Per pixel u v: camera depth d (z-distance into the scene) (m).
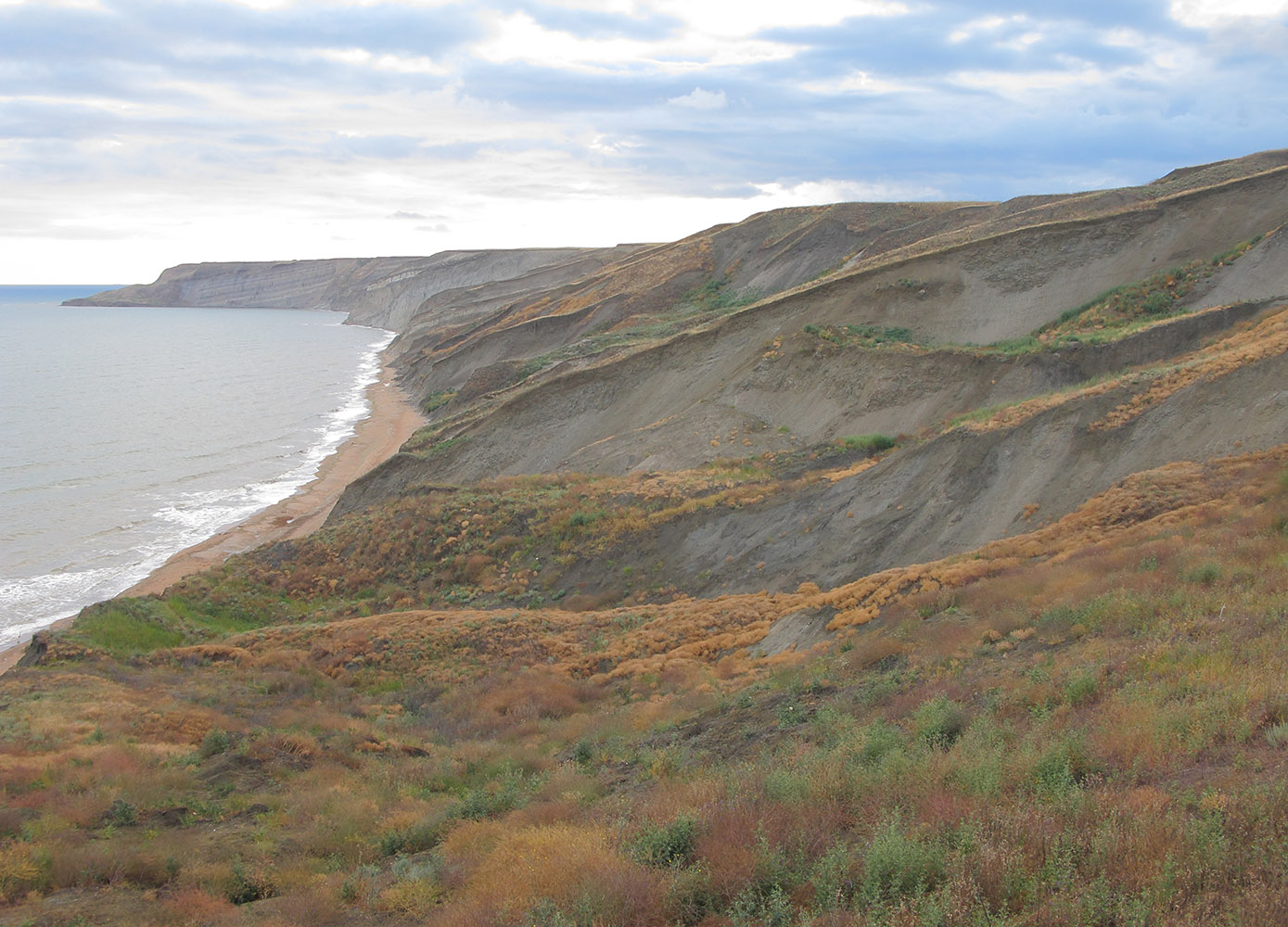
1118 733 7.07
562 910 6.17
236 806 11.80
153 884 9.21
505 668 20.52
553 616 23.73
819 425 36.03
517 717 16.91
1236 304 30.91
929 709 9.15
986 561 17.30
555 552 28.44
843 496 25.27
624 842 7.33
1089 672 8.91
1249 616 9.45
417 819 11.10
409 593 28.58
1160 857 4.89
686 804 7.93
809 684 12.98
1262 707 6.86
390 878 8.95
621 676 18.86
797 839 6.41
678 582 24.92
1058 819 5.69
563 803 9.91
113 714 15.66
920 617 14.53
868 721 10.06
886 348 37.81
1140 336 31.20
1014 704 8.92
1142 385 23.00
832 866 5.69
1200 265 38.59
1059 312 40.09
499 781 12.48
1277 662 7.80
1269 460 17.36
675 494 29.70
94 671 19.64
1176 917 4.32
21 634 31.75
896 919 4.85
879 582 18.28
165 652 22.47
